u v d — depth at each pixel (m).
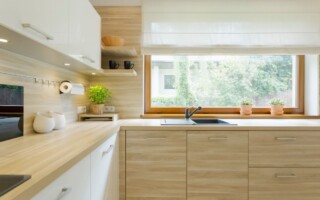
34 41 1.05
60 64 1.75
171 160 1.93
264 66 2.70
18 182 0.66
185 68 2.69
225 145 1.92
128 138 1.94
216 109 2.67
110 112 2.57
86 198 1.16
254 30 2.47
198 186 1.93
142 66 2.56
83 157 1.07
